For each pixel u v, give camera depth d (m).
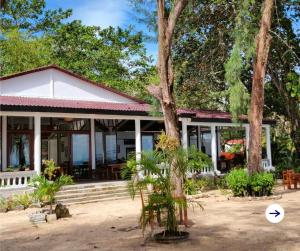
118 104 23.72
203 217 13.04
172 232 9.88
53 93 22.84
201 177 22.41
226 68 19.31
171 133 13.63
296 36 26.83
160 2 14.07
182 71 27.86
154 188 10.30
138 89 35.44
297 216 12.77
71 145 23.91
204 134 30.22
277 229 10.77
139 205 17.11
